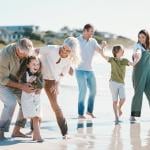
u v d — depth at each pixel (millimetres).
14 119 10992
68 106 13688
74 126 10477
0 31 67188
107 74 23234
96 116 11977
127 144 8727
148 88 11438
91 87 11883
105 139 9117
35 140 8789
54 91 9133
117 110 11672
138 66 11336
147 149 8391
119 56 11414
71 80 20297
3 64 8641
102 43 11914
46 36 64562
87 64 11844
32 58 8633
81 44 11812
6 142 8656
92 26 11875
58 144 8594
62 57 9062
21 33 66188
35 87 8695
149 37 11406
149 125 10703
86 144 8656
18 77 8812
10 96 8789
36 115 8758
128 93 17297
